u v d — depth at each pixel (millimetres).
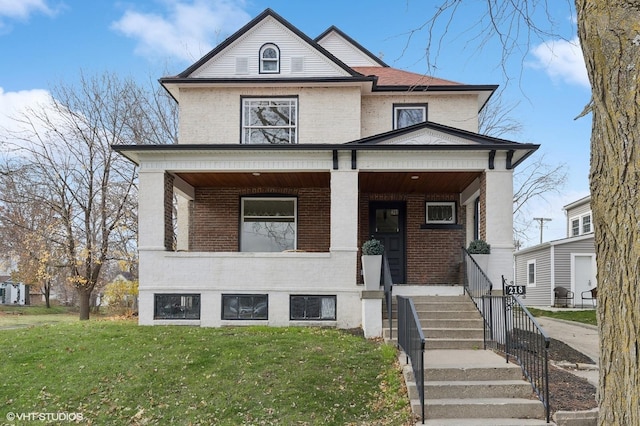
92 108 24797
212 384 8438
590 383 8508
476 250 12352
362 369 8922
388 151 12922
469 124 16203
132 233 25516
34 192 24344
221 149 12977
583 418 7062
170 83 15562
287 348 9938
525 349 9117
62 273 30469
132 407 7914
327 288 12867
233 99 15844
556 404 7504
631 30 2809
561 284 26875
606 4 2922
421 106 16344
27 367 9359
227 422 7379
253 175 14258
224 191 16078
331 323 12727
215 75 15906
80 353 9953
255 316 12992
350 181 13055
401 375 8570
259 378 8570
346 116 15688
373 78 15312
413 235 16172
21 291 48250
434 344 10227
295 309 12938
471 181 14656
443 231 16172
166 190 13414
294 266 12984
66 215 24281
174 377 8734
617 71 2852
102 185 24438
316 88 15789
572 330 15750
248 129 15781
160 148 12930
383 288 12297
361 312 12680
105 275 38062
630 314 2781
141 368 9102
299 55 15875
